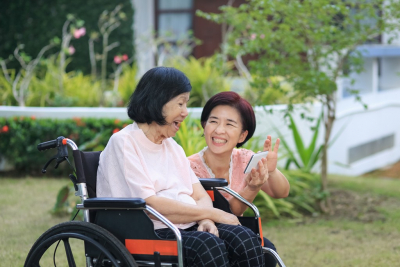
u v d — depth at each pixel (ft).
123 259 9.70
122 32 38.93
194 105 31.60
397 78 38.86
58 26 38.52
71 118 27.94
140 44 40.73
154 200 10.35
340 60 22.80
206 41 41.57
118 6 38.34
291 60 21.74
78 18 38.63
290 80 21.58
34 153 27.73
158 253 9.80
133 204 9.64
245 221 11.41
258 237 11.25
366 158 35.04
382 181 29.07
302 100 21.75
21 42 38.91
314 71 20.86
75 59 38.91
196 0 41.45
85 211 10.28
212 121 11.89
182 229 10.82
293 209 22.59
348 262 16.11
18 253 16.15
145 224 9.91
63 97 31.42
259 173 11.40
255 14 21.93
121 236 10.10
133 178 10.37
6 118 28.04
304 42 22.04
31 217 20.29
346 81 34.63
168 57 36.70
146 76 10.75
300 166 24.53
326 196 22.44
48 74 33.50
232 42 23.97
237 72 37.01
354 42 21.43
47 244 10.30
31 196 23.54
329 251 17.22
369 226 20.38
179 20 41.81
